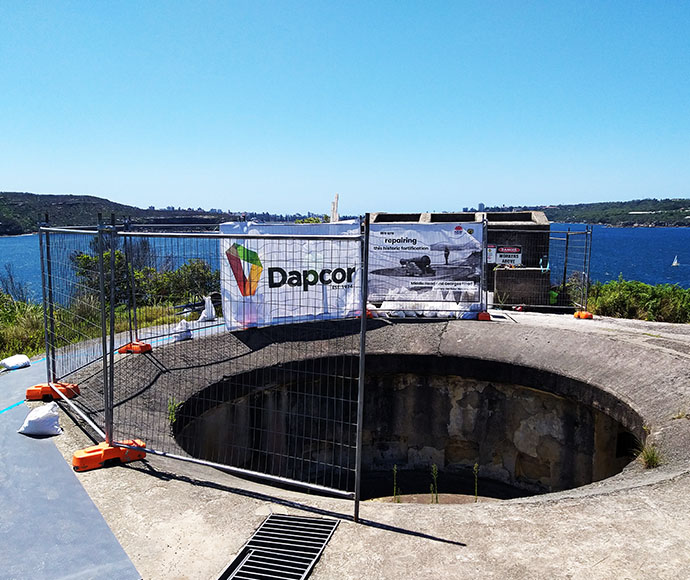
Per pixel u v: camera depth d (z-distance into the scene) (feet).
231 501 15.17
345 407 32.94
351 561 12.20
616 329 35.17
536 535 13.16
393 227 37.37
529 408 30.94
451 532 13.42
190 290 34.88
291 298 35.17
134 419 21.99
